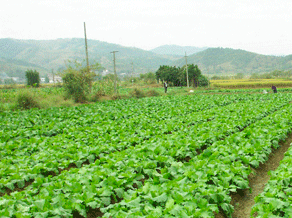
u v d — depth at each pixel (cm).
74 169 737
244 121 1395
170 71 6806
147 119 1554
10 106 2305
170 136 1077
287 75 10956
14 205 544
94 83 3256
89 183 645
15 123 1516
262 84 5775
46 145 1042
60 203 552
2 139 1152
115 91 3256
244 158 800
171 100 2723
